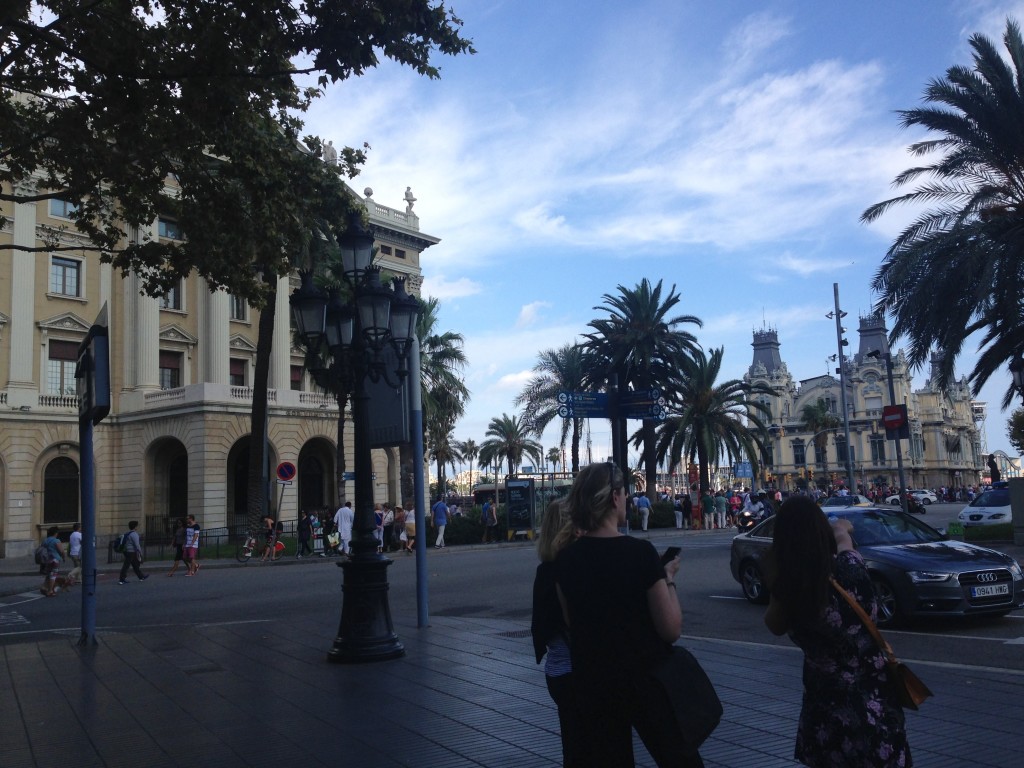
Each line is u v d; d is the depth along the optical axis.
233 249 11.84
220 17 9.80
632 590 3.39
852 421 104.12
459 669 8.54
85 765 5.64
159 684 8.29
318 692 7.66
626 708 3.37
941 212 20.70
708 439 41.56
